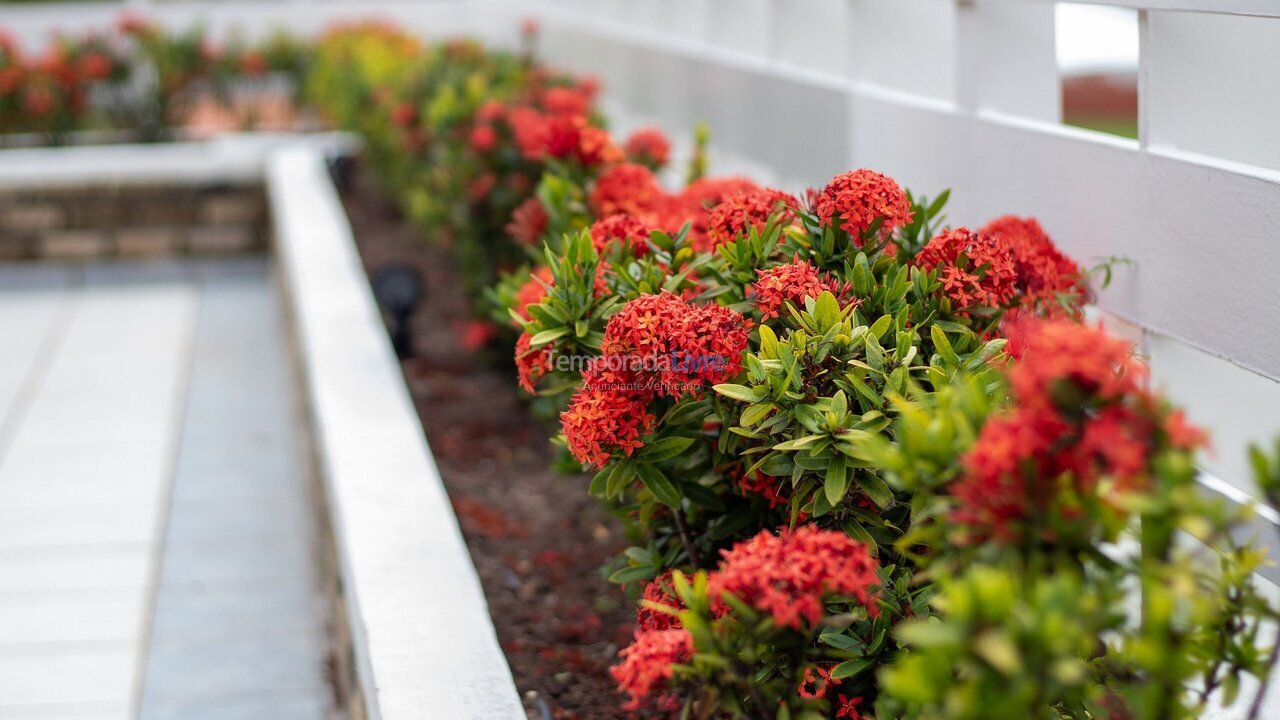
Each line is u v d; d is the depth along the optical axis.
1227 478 2.96
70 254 8.62
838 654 1.97
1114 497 1.39
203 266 8.70
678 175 6.04
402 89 7.02
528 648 2.92
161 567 4.26
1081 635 1.34
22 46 11.26
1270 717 2.47
